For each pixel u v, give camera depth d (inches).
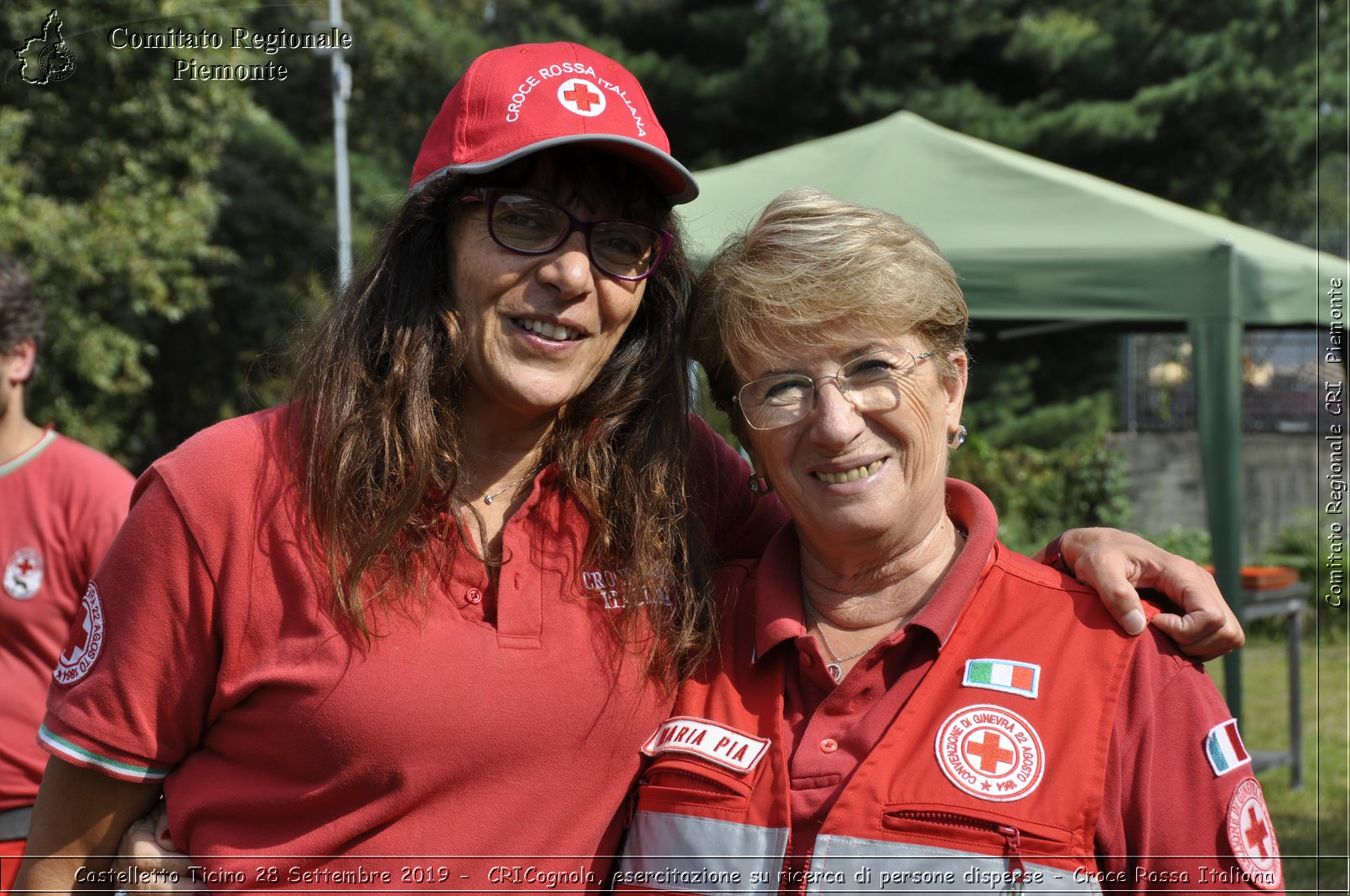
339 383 67.9
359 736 62.5
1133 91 593.0
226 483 65.1
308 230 627.2
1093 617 64.4
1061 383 600.1
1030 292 174.1
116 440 525.7
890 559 68.5
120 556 66.0
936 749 61.8
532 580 68.2
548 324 68.2
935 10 584.1
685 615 71.7
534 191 67.3
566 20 653.3
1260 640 323.3
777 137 617.0
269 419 68.7
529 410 69.8
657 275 75.8
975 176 191.0
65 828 68.7
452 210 69.2
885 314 64.2
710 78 599.2
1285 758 206.7
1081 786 59.5
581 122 67.2
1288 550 381.4
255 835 65.0
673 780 66.8
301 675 63.1
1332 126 571.2
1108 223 177.5
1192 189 602.5
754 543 83.0
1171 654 62.7
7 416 107.4
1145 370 573.9
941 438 67.7
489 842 64.3
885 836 60.4
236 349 652.1
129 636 65.1
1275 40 573.0
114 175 429.4
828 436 64.2
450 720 63.2
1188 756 60.2
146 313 533.0
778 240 66.7
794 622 68.1
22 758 102.3
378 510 65.7
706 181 204.5
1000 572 67.9
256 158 621.3
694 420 79.7
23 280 109.6
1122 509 461.1
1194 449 483.5
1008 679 62.8
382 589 64.8
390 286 69.9
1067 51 589.6
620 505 73.1
